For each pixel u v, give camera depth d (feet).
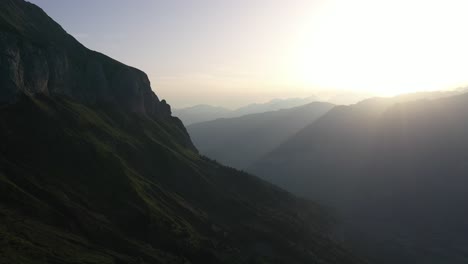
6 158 603.67
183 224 641.81
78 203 570.87
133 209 605.73
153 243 563.48
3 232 411.75
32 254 393.70
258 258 651.66
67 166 654.94
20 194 513.04
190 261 552.00
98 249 483.92
